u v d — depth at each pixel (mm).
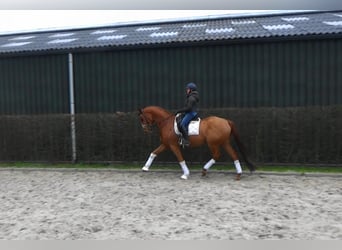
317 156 9656
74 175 9734
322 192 7551
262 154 9938
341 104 10250
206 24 16609
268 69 10812
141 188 8203
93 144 10930
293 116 9711
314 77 10602
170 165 10406
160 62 11383
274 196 7324
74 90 12094
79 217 6348
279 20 15531
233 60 10977
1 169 10602
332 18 14859
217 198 7273
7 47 14594
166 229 5676
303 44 10594
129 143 10664
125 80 11664
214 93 11148
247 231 5527
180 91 11312
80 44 13086
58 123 11109
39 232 5691
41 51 12289
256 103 10938
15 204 7223
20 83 12758
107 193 7863
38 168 10539
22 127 11344
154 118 9242
